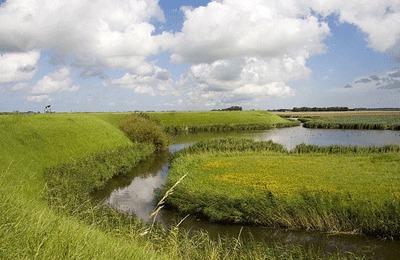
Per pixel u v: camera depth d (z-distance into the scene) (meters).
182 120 68.31
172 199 14.35
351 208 11.70
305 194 13.08
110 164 21.25
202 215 13.38
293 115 120.94
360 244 10.42
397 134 45.28
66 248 4.09
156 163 26.31
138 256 5.07
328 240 10.85
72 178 16.39
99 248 4.79
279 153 23.27
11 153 16.62
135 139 34.41
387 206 11.46
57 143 21.61
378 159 18.12
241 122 70.19
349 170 16.12
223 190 14.55
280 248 9.88
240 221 12.58
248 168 17.94
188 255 7.27
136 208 14.59
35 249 3.83
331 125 59.81
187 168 19.02
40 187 14.19
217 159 21.11
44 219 5.64
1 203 5.66
